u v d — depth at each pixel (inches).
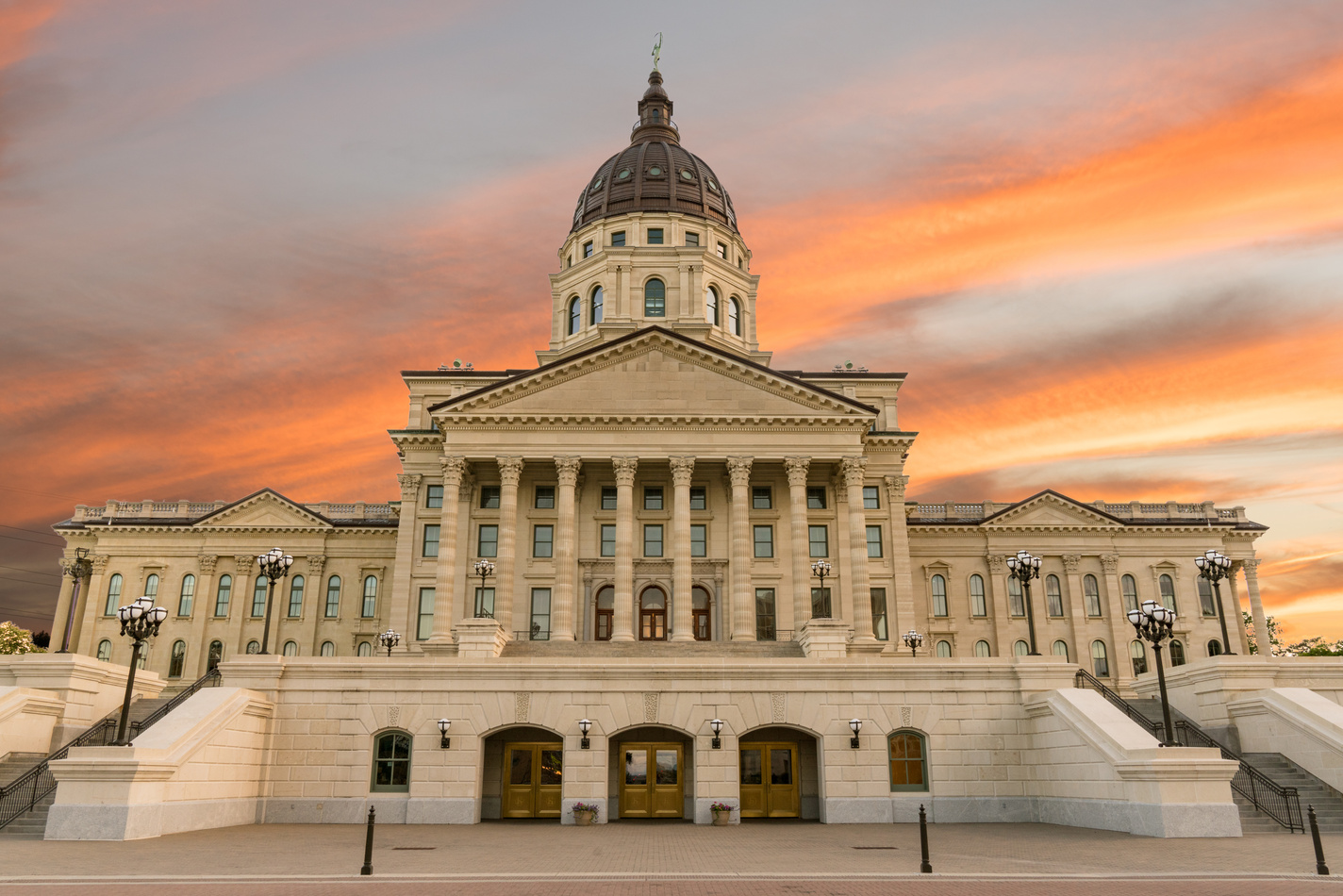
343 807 1222.9
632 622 2034.9
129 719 1328.7
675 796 1321.4
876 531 2327.8
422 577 2256.4
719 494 2241.6
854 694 1284.4
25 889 639.1
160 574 2669.8
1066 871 732.7
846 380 2573.8
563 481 2110.0
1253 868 735.1
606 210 2938.0
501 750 1331.2
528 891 647.1
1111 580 2667.3
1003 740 1272.1
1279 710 1148.5
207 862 774.5
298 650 2586.1
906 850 888.9
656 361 2191.2
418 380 2503.7
